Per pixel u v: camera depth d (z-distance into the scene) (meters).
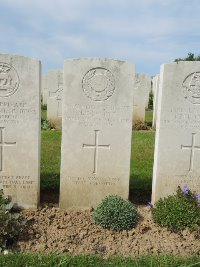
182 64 1.50
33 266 1.08
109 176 1.57
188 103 1.53
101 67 1.48
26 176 1.53
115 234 1.33
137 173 2.01
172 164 1.57
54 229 1.35
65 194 1.57
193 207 1.38
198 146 1.57
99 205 1.43
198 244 1.27
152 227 1.38
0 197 1.35
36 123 1.50
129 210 1.38
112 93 1.51
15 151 1.51
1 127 1.49
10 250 1.20
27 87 1.47
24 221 1.30
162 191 1.59
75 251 1.21
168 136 1.54
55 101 3.64
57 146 2.60
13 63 1.44
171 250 1.23
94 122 1.52
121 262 1.13
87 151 1.54
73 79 1.48
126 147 1.56
